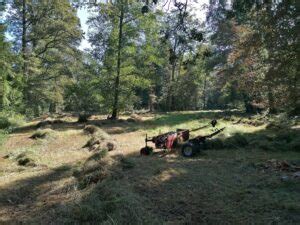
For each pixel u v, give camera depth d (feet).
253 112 99.96
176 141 44.32
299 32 46.29
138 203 22.59
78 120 80.23
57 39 102.78
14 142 53.47
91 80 86.69
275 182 27.43
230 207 22.84
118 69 84.53
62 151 45.83
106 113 106.01
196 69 141.90
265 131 59.16
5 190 28.40
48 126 69.46
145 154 41.63
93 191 25.22
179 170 32.09
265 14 49.80
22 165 37.45
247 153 41.14
